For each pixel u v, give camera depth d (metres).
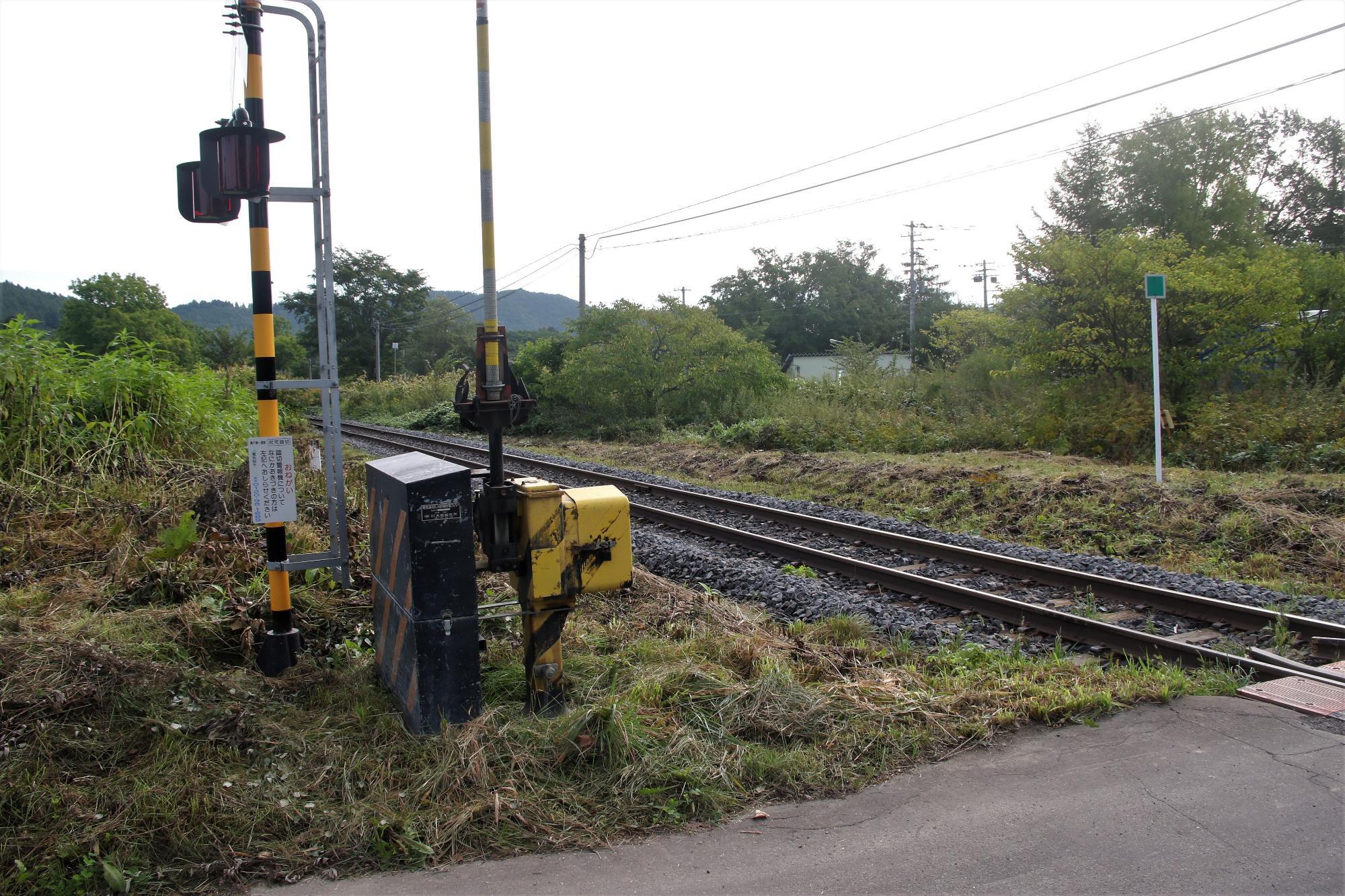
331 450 4.84
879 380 24.47
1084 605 7.05
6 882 2.91
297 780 3.55
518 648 5.09
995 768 3.78
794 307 63.53
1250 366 16.30
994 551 9.25
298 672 4.62
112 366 10.40
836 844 3.22
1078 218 27.16
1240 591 7.17
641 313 26.83
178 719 3.84
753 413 24.27
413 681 3.87
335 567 4.97
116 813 3.26
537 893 2.93
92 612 5.24
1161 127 24.09
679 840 3.27
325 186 4.77
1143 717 4.27
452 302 84.00
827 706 4.21
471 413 4.30
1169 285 15.88
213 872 3.04
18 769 3.38
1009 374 19.48
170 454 10.19
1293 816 3.32
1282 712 4.28
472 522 3.92
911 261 46.81
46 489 8.28
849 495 13.38
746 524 11.37
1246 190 23.59
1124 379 17.22
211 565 6.20
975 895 2.88
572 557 4.14
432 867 3.10
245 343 69.62
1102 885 2.93
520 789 3.52
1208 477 12.00
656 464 18.77
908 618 6.56
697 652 5.15
